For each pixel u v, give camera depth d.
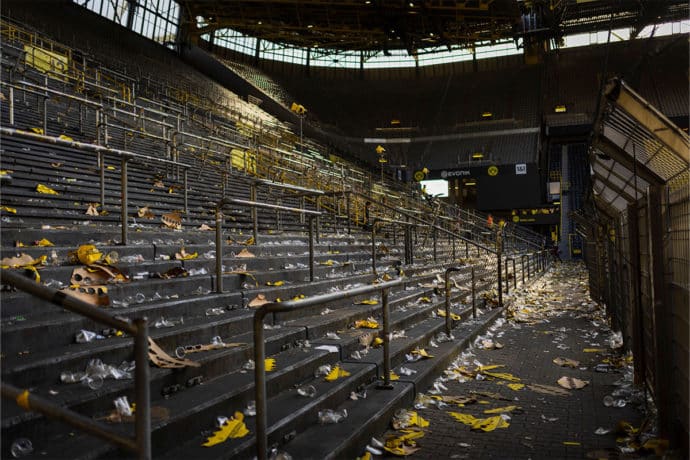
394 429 5.01
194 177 14.66
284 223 13.30
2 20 23.72
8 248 5.04
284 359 5.26
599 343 9.38
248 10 49.16
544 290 20.62
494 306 12.59
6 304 4.04
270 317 6.30
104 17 40.66
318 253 10.45
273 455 3.69
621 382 6.68
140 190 10.56
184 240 8.16
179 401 3.85
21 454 2.86
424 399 5.80
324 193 12.29
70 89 18.05
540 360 8.09
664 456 4.27
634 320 6.36
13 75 14.77
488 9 49.19
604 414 5.51
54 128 12.75
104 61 31.34
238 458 3.52
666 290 4.67
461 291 12.54
